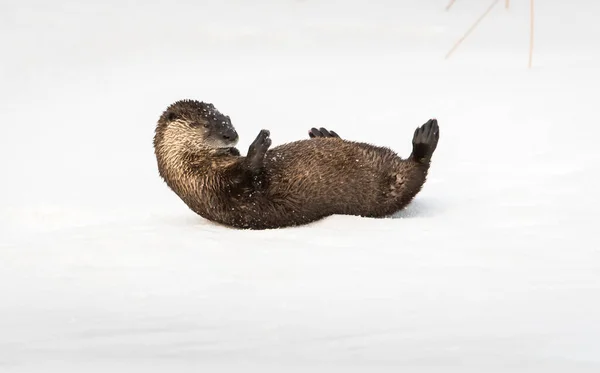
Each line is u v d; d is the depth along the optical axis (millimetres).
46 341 15500
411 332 15508
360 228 24844
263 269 20844
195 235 24734
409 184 27250
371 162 27062
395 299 17875
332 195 26594
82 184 35500
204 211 26969
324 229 25000
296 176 26391
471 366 13188
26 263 22531
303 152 26844
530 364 13281
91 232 25688
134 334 15805
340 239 23516
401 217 27469
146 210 31422
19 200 33344
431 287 18688
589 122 36562
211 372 12734
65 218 30969
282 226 26688
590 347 14156
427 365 13250
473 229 24188
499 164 33031
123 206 32188
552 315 16250
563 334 14961
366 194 26922
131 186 35125
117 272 21250
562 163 32094
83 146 41000
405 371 12852
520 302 17234
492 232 23719
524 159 33250
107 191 34469
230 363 13367
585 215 25203
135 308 17953
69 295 19344
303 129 40719
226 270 20922
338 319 16562
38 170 37688
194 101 27469
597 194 27531
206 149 26531
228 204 26312
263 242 23641
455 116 39781
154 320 16875
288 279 19875
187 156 26703
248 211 26328
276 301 18047
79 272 21438
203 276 20484
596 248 21781
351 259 21375
